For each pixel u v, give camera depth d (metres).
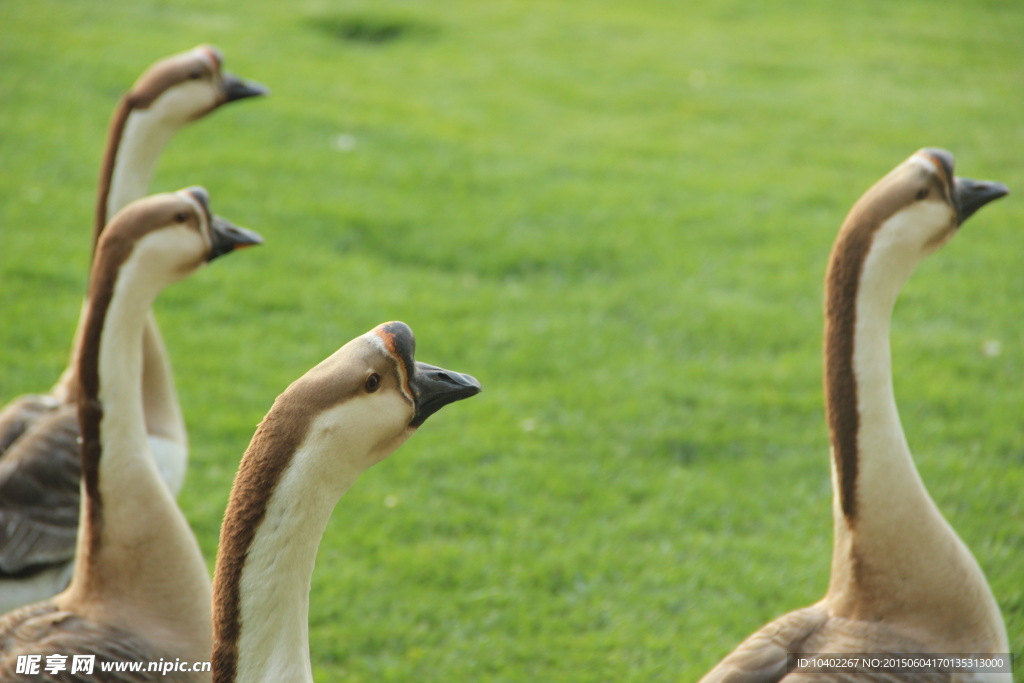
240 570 3.92
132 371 5.92
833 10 30.88
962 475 10.12
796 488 10.21
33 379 11.01
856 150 20.06
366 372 4.09
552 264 15.07
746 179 18.42
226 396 11.34
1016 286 14.58
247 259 14.49
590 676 7.79
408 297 13.84
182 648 5.82
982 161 19.42
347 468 4.11
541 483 10.27
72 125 18.19
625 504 9.99
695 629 8.31
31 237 14.36
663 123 21.16
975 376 12.20
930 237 5.70
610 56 25.48
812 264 15.20
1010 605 8.13
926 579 5.48
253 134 18.75
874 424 5.54
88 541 5.84
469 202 16.77
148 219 6.05
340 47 24.77
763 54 26.25
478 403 11.66
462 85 22.62
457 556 9.16
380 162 18.05
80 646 5.51
